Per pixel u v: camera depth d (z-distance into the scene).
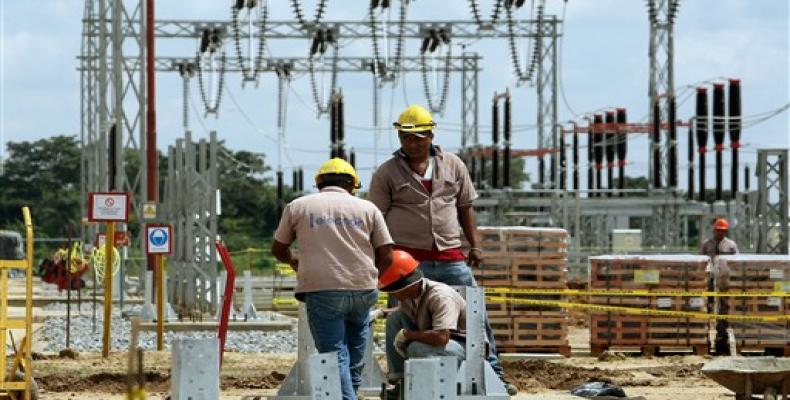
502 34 79.19
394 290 19.12
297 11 58.50
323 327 18.36
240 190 153.25
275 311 58.03
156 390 26.88
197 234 50.88
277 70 86.12
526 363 31.20
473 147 94.19
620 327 35.38
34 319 50.66
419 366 17.17
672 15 60.59
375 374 21.84
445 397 17.66
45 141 176.38
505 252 34.53
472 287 19.58
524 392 26.61
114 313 53.09
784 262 35.47
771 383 22.59
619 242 68.69
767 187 56.19
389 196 21.53
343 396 18.27
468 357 19.47
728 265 35.62
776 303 35.47
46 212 162.75
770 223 59.59
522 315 34.69
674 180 71.12
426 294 19.31
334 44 77.75
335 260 18.31
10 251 92.75
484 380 19.48
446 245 21.47
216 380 15.96
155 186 54.91
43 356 33.38
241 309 54.34
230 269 25.98
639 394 26.25
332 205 18.48
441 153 21.70
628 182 155.75
